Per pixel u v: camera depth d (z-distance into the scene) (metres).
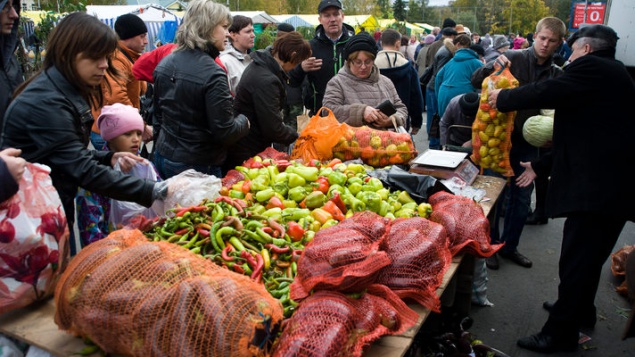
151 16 18.41
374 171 3.66
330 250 2.00
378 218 2.36
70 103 2.54
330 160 4.00
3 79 3.51
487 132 4.35
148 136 4.27
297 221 2.81
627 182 3.07
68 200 2.75
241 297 1.73
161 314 1.71
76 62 2.50
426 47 13.13
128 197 2.62
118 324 1.74
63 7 9.50
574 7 11.61
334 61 5.82
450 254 2.53
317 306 1.80
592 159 3.10
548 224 6.22
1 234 1.96
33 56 8.55
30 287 2.07
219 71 3.59
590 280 3.32
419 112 6.18
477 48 8.91
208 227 2.46
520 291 4.54
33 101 2.44
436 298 2.19
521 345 3.64
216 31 3.64
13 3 3.53
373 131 4.09
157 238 2.40
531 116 4.58
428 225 2.54
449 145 5.29
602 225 3.19
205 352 1.63
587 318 3.85
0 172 1.89
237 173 3.36
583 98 3.12
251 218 2.59
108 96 4.77
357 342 1.73
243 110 4.34
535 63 4.64
